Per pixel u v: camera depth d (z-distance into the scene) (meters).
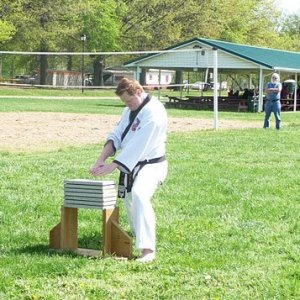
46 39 65.56
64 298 6.09
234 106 43.72
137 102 7.40
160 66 45.75
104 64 81.50
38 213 9.40
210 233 8.38
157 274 6.74
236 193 10.80
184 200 10.22
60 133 21.98
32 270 6.80
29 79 74.38
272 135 20.64
